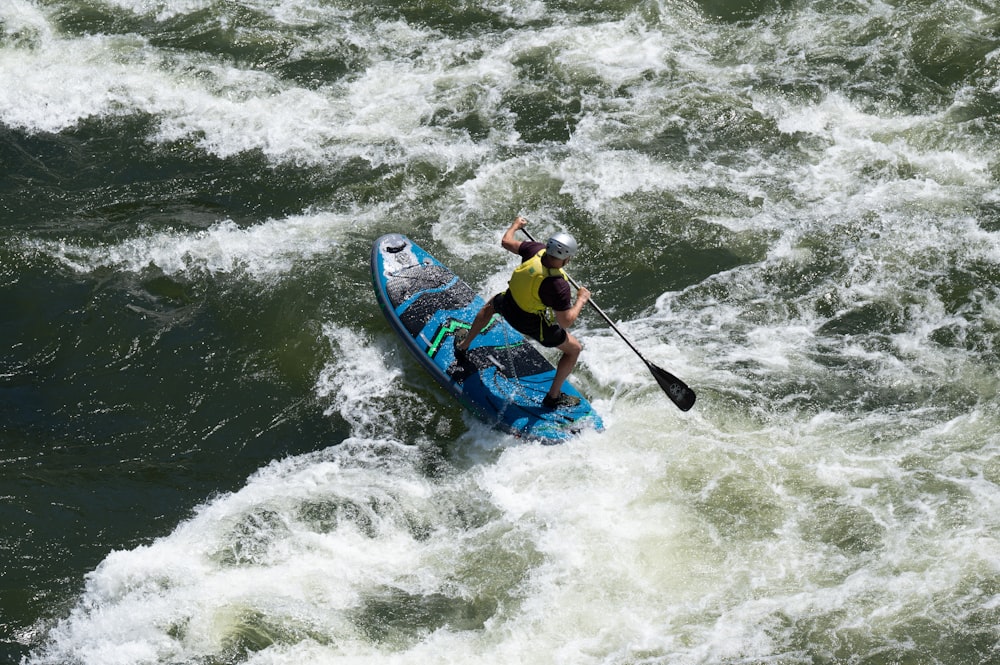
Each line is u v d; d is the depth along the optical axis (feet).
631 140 138.41
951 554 86.07
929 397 102.68
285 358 110.01
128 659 81.35
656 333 112.06
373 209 129.29
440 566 88.28
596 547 88.48
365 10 164.76
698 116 141.69
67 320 113.91
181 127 143.33
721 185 130.72
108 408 105.29
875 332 111.14
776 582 85.25
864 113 140.46
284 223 127.13
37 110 146.51
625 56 152.87
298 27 161.38
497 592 85.76
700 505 91.71
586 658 80.18
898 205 126.00
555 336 94.48
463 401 100.99
